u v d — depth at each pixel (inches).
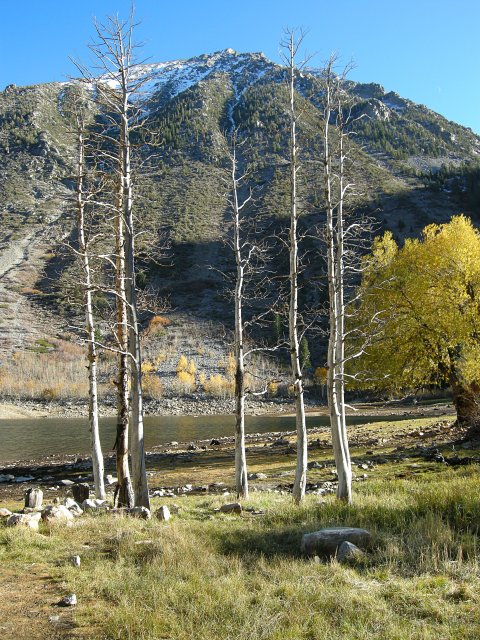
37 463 1261.1
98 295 651.5
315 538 320.5
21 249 5797.2
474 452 794.8
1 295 4904.0
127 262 499.8
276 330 3351.4
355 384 1075.9
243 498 587.2
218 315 4562.0
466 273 992.2
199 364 3880.4
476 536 316.5
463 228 1039.0
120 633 215.6
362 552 303.0
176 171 7170.3
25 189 7062.0
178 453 1301.7
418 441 1018.7
